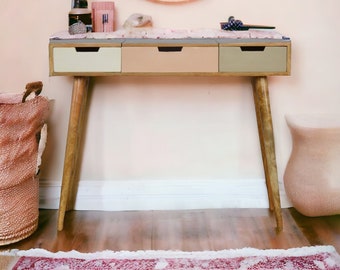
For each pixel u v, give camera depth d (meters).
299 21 2.61
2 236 2.22
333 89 2.67
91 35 2.28
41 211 2.69
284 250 2.17
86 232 2.40
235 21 2.42
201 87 2.66
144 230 2.42
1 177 2.15
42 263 2.08
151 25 2.54
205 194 2.71
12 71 2.63
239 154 2.71
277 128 2.70
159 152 2.71
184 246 2.24
